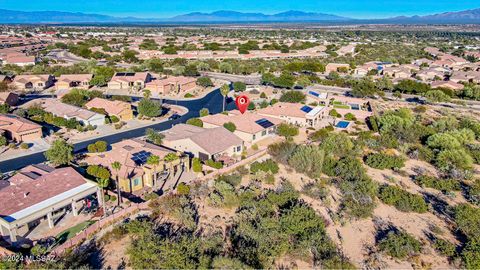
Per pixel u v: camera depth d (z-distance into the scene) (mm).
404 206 47969
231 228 42875
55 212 44000
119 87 129000
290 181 56375
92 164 54062
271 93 123125
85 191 43906
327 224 44406
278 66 179250
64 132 77000
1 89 112688
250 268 34500
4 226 37906
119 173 50531
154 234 39531
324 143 67688
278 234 40281
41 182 44500
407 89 125312
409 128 77938
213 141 64000
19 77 127750
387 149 70625
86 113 82688
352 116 92375
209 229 42469
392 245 39406
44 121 82875
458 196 52781
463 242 41500
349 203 48250
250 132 70938
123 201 47406
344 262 36594
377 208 48656
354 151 66688
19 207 39438
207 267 34250
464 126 84375
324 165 60219
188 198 49031
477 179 57906
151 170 51938
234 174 55938
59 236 39750
